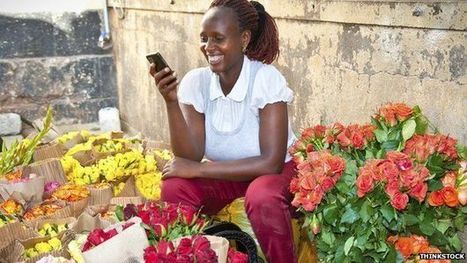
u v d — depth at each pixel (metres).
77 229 2.93
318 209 2.34
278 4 3.67
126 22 6.39
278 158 2.77
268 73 2.82
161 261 2.03
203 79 2.98
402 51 2.80
